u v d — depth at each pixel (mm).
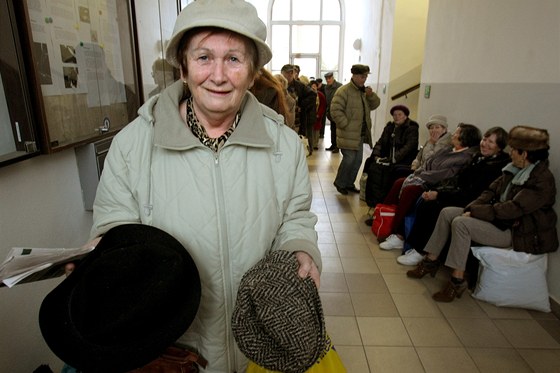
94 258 781
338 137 4398
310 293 839
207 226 894
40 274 766
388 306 2285
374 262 2857
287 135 1024
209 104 833
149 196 908
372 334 2027
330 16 10227
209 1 792
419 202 2781
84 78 1407
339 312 2225
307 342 771
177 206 896
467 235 2244
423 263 2598
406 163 3721
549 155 2225
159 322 716
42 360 1240
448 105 3646
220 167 897
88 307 681
